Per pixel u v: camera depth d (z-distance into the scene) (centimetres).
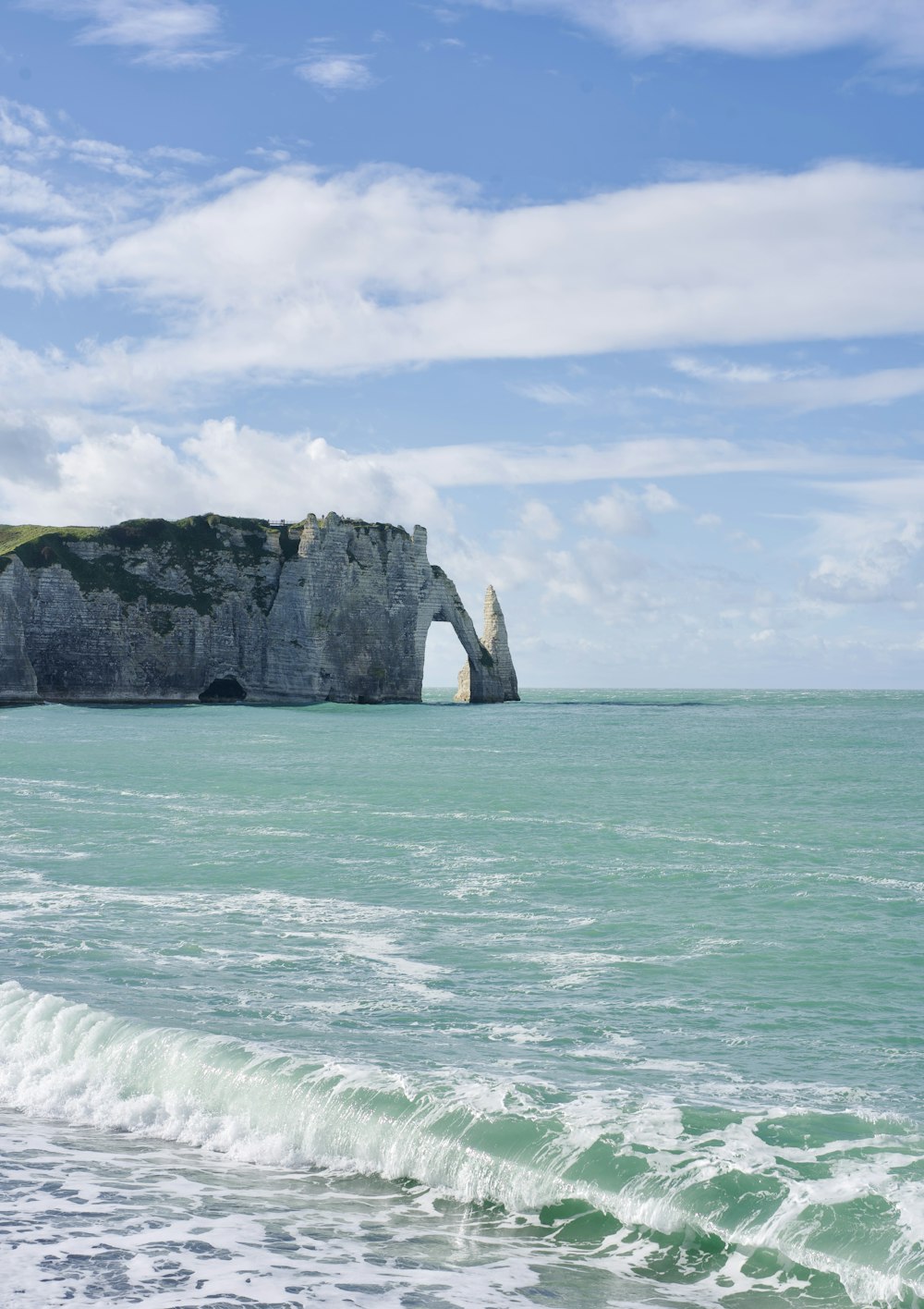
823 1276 905
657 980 1769
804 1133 1138
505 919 2208
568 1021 1555
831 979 1773
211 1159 1162
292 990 1702
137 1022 1477
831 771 5856
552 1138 1132
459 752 7331
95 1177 1098
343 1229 991
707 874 2689
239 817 3716
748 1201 1007
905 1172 1045
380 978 1777
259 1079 1288
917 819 3753
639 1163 1077
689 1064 1373
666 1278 908
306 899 2397
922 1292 870
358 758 6712
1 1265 886
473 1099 1223
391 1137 1161
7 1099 1334
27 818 3675
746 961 1883
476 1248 959
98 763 6066
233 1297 838
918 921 2184
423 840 3222
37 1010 1538
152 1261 901
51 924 2148
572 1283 895
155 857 2923
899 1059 1394
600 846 3123
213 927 2125
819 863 2842
